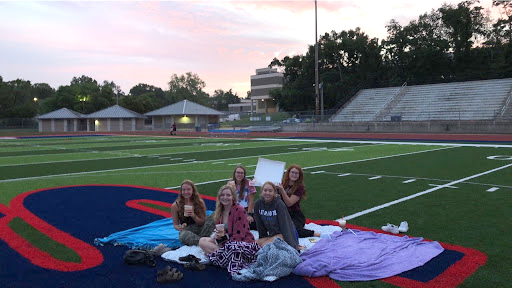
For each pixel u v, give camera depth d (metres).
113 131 64.06
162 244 5.55
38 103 97.31
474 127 34.59
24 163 17.19
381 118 43.50
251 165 15.70
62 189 10.59
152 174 13.44
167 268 4.63
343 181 11.39
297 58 61.59
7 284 4.46
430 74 54.41
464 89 42.84
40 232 6.48
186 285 4.41
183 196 6.03
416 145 25.36
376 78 56.78
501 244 5.65
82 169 14.96
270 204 5.41
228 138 38.16
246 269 4.71
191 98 98.88
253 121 57.50
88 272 4.79
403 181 11.26
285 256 4.67
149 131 61.44
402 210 7.81
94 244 5.85
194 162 16.91
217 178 12.42
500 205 8.12
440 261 4.98
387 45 57.81
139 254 5.07
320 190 10.05
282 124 48.66
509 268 4.75
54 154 21.69
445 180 11.33
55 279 4.59
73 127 66.69
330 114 49.94
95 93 83.56
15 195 9.79
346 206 8.26
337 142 29.47
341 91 55.44
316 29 46.44
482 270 4.70
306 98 58.34
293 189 6.14
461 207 7.99
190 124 61.72
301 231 6.01
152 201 8.99
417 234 6.21
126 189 10.56
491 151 20.23
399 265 4.80
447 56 54.50
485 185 10.43
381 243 5.59
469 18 54.38
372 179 11.69
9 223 7.07
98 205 8.57
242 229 5.30
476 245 5.62
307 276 4.61
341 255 5.11
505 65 49.06
